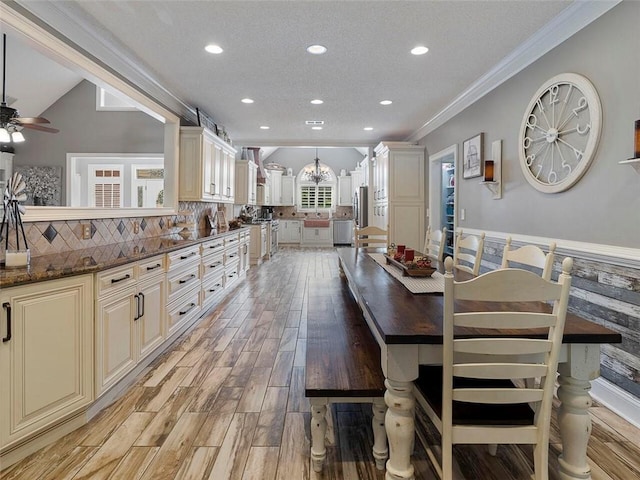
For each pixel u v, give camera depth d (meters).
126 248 2.96
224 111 4.93
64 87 5.98
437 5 2.44
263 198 10.27
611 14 2.24
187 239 3.90
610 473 1.71
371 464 1.76
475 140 4.04
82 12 2.53
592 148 2.38
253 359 2.96
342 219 13.02
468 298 1.30
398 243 5.90
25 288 1.73
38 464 1.72
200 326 3.79
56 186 6.18
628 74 2.13
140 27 2.73
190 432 1.99
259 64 3.39
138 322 2.60
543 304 1.79
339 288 3.69
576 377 1.49
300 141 6.94
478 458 1.82
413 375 1.45
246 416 2.15
